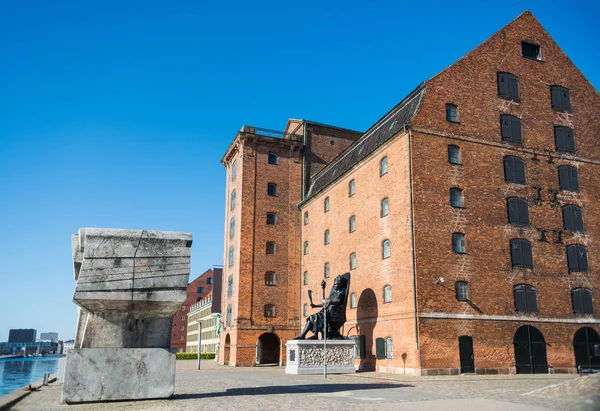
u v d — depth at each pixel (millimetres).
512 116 33781
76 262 16141
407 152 30969
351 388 20172
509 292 30609
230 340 46719
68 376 15070
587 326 31922
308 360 32094
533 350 30188
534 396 15086
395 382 23500
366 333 34375
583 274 32812
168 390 15953
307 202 47312
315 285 44094
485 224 31203
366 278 35219
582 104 36219
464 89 33031
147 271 15531
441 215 30391
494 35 34906
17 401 15750
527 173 33156
